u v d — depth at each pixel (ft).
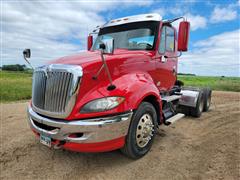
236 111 21.09
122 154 10.57
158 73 13.51
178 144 11.88
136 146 9.75
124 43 13.85
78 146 8.21
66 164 9.70
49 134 8.71
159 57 13.39
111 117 8.34
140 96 9.57
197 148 11.16
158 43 13.06
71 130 8.17
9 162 9.91
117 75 9.88
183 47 12.56
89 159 10.18
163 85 14.57
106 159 10.16
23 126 15.99
